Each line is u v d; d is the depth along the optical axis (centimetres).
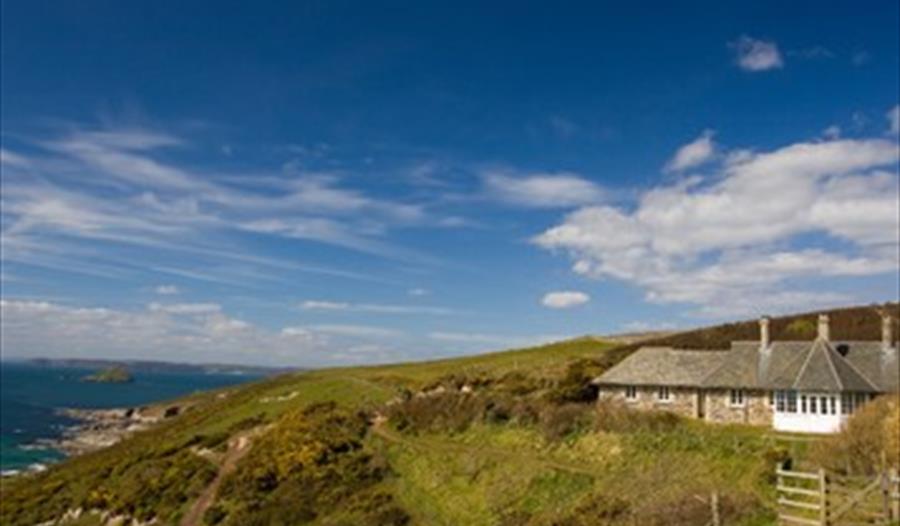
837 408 6612
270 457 7675
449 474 6366
